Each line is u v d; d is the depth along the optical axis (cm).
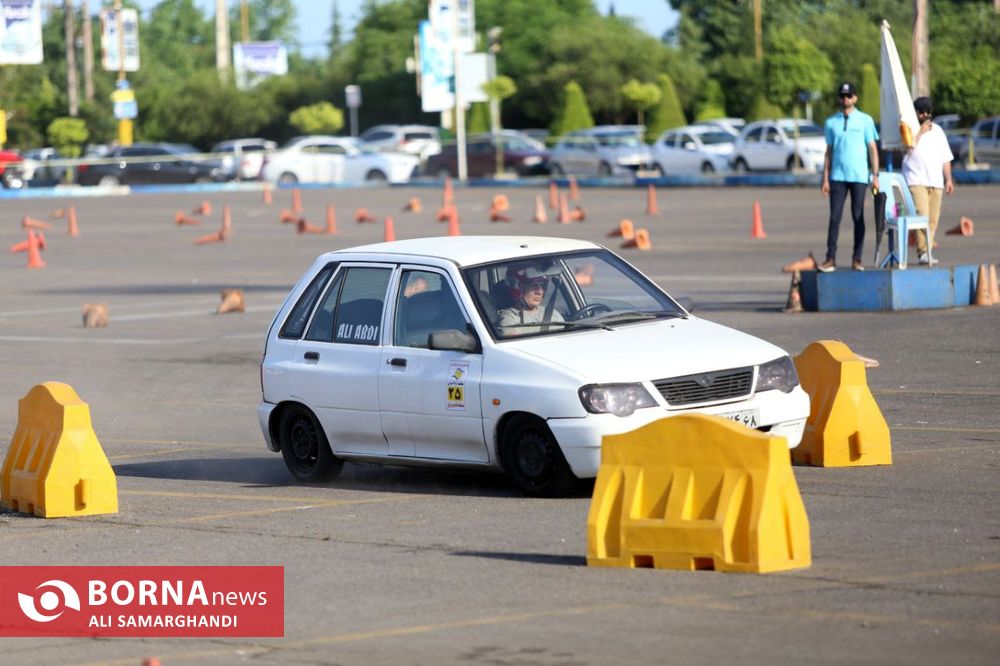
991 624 1758
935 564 2044
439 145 18675
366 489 2892
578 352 2617
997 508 2386
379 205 13012
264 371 3061
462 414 2692
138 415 4047
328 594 2077
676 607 1894
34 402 2842
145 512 2762
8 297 7244
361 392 2855
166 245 9900
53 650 1912
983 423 3197
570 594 1991
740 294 5844
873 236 8000
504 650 1759
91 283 7738
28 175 17300
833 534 2250
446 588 2064
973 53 17175
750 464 2048
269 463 3284
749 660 1670
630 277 2894
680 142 14725
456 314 2761
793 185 12512
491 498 2688
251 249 9325
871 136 5050
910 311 5006
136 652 1875
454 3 17050
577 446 2530
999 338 4350
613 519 2136
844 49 18500
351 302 2945
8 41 17700
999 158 12569
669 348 2633
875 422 2806
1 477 2875
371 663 1750
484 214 11350
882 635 1736
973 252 6700
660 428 2106
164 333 5703
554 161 15938
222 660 1811
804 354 2886
